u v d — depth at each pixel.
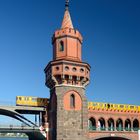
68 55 62.41
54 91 61.34
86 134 59.47
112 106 71.19
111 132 68.50
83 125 59.62
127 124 73.56
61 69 60.25
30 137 82.50
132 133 70.88
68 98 60.12
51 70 61.41
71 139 57.97
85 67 62.47
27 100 66.25
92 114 68.31
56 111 58.94
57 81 60.88
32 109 65.75
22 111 68.88
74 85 61.16
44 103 67.12
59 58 62.75
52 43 67.50
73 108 59.91
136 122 74.19
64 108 59.25
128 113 72.62
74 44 63.78
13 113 65.31
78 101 60.75
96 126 67.88
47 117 65.25
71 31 63.91
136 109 73.88
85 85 62.72
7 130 63.56
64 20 67.12
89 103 68.88
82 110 60.50
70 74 60.50
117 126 72.25
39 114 69.25
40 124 66.38
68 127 58.41
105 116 69.62
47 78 64.25
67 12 68.12
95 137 66.56
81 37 66.50
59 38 64.06
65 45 63.03
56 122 58.31
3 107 64.19
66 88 60.31
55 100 60.44
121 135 69.38
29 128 64.50
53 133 60.00
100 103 69.94
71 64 61.12
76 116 59.66
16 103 65.38
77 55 63.50
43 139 66.88
